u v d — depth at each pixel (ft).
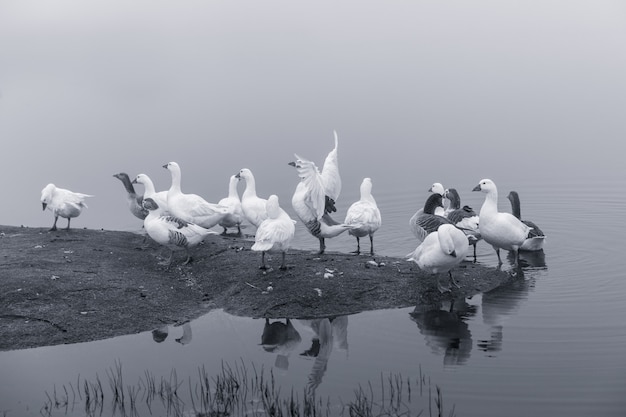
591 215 70.44
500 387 34.60
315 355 39.65
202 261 55.36
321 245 56.29
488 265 54.49
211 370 38.29
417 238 59.47
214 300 48.62
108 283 48.65
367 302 46.42
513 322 42.83
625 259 55.26
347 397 34.35
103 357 40.11
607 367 36.24
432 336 41.34
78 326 43.24
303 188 55.31
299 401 34.19
